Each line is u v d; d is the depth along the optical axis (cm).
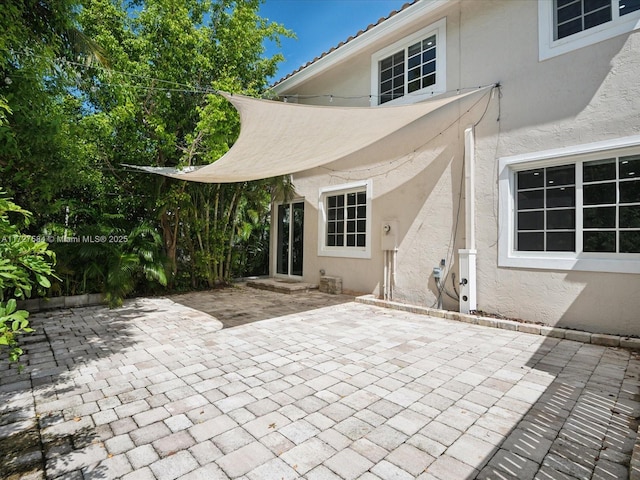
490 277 717
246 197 1225
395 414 342
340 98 1070
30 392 394
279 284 1155
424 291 841
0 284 242
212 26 1060
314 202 1180
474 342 574
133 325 692
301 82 1152
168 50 945
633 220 565
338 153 849
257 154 812
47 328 668
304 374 443
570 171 630
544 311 643
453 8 791
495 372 447
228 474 257
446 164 804
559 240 640
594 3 607
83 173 685
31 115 470
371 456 277
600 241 596
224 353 523
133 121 949
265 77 1153
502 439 300
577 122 611
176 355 516
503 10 711
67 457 277
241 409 354
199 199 1127
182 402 369
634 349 529
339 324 698
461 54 778
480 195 736
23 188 544
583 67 607
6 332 221
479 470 261
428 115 841
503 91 707
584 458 275
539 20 661
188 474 257
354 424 324
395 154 916
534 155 659
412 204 873
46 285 275
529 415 340
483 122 736
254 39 1050
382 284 943
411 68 887
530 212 678
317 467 264
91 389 401
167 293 1074
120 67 895
